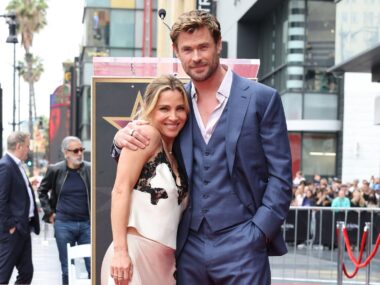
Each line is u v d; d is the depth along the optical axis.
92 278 4.94
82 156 8.95
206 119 3.79
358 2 12.84
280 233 3.80
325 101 25.58
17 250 8.33
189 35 3.68
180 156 3.82
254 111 3.73
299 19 25.47
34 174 38.56
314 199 16.69
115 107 4.96
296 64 25.55
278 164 3.72
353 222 12.20
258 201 3.74
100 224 4.95
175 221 3.76
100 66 5.00
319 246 12.33
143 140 3.69
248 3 27.08
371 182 18.80
